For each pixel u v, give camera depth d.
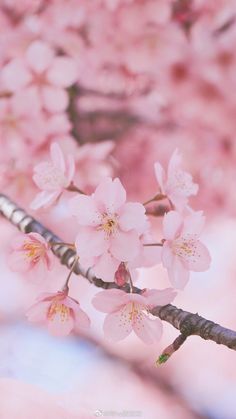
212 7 1.40
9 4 1.46
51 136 1.26
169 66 1.39
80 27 1.46
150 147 1.64
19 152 1.25
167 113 1.60
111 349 1.54
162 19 1.42
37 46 1.26
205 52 1.37
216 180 1.61
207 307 1.61
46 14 1.46
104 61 1.50
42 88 1.26
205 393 1.53
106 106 1.58
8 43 1.35
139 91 1.58
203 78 1.38
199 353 1.56
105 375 1.49
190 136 1.58
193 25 1.42
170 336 1.55
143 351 1.55
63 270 1.65
